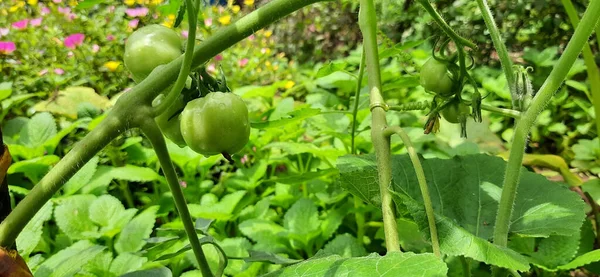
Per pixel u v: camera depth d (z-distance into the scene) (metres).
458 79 0.31
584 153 0.80
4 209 0.23
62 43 1.14
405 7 1.32
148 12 1.26
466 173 0.40
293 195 0.76
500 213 0.32
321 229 0.64
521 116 0.30
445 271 0.18
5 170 0.22
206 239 0.28
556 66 0.29
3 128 0.89
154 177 0.78
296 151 0.71
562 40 1.17
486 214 0.38
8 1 1.33
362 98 0.93
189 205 0.72
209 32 1.23
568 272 0.57
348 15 1.68
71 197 0.71
